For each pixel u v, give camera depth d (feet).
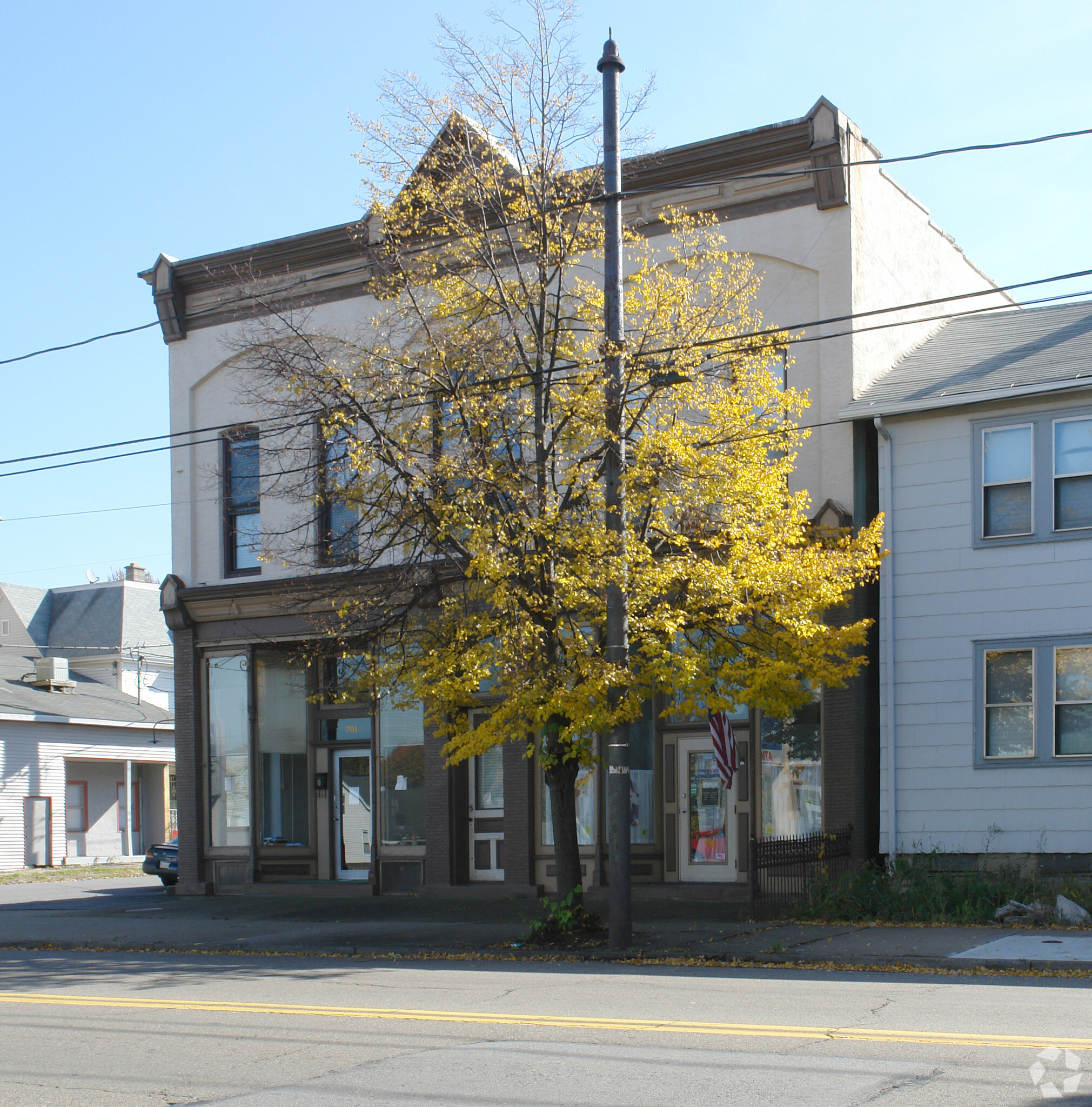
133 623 174.19
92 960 49.06
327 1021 31.14
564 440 51.06
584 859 66.85
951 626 58.59
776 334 52.08
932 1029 27.89
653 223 66.49
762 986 36.40
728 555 49.70
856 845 58.80
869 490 61.67
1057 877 54.49
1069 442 57.11
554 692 46.11
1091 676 55.72
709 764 64.95
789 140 63.46
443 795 69.92
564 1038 27.61
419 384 50.65
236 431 77.30
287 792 76.28
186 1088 23.71
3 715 119.24
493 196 53.21
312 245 75.51
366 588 57.21
